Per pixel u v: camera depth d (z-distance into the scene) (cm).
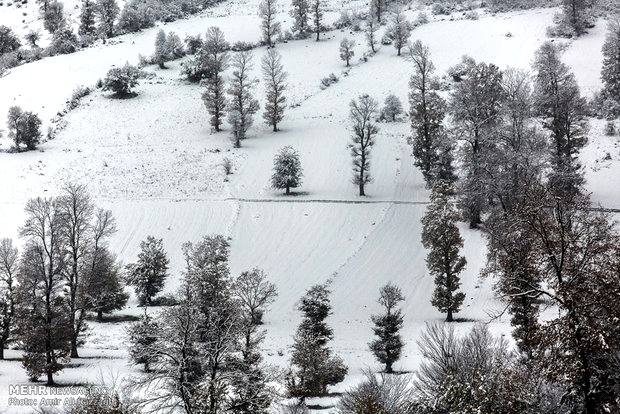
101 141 11756
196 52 15738
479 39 15225
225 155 11062
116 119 12812
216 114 12206
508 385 2316
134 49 16762
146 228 8581
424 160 9769
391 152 10806
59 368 4322
